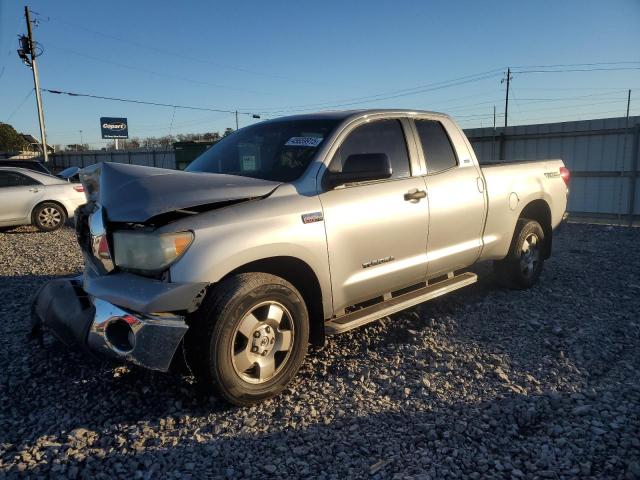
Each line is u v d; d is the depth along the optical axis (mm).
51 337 4680
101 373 3971
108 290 3373
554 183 6324
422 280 4781
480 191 5176
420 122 4906
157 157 39312
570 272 7109
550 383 3814
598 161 11977
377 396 3662
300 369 4102
